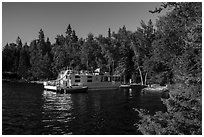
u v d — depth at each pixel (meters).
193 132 7.98
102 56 93.31
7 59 106.81
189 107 8.14
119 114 24.34
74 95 46.59
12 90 55.56
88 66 95.12
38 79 102.38
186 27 8.12
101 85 62.91
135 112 25.38
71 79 59.72
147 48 75.81
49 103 33.91
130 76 88.06
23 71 103.38
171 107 8.73
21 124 20.03
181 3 8.70
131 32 80.31
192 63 7.84
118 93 50.38
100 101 36.28
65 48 105.06
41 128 18.72
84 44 95.69
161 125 9.12
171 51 9.93
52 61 108.81
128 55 84.94
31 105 31.48
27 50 117.38
